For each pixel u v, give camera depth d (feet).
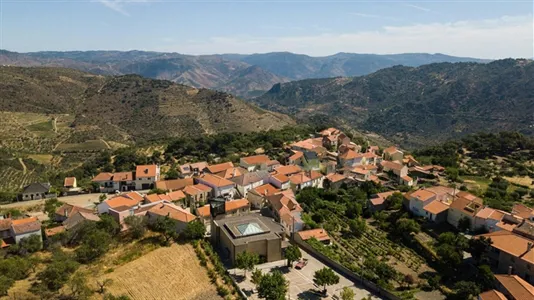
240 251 339.16
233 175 547.49
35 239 348.38
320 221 435.12
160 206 414.00
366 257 360.89
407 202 451.53
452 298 291.58
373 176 582.35
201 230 372.79
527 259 304.30
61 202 498.69
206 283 305.32
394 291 304.30
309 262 353.72
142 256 336.49
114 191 576.20
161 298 281.74
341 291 305.53
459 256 329.72
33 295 265.54
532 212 404.77
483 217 383.65
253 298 292.81
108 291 280.10
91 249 328.08
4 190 645.10
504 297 268.21
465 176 615.57
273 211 445.37
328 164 611.47
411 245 381.60
